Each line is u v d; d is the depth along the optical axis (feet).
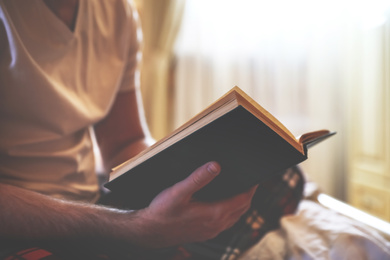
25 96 2.45
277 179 2.88
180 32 8.47
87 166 2.95
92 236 1.98
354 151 6.62
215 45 8.38
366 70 6.45
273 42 8.08
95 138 3.46
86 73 2.85
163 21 8.29
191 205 1.83
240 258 2.58
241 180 1.80
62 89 2.66
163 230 1.89
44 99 2.52
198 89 8.52
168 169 1.75
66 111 2.64
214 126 1.48
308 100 7.92
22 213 1.95
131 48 3.27
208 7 8.36
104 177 3.49
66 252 2.06
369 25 6.45
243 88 8.29
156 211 1.83
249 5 8.14
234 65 8.34
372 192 6.14
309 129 7.93
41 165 2.61
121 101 3.38
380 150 6.00
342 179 7.90
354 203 6.61
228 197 1.93
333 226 2.63
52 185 2.64
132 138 3.39
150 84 8.45
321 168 7.86
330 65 7.70
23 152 2.52
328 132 1.99
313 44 7.79
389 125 5.81
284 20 7.98
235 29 8.25
